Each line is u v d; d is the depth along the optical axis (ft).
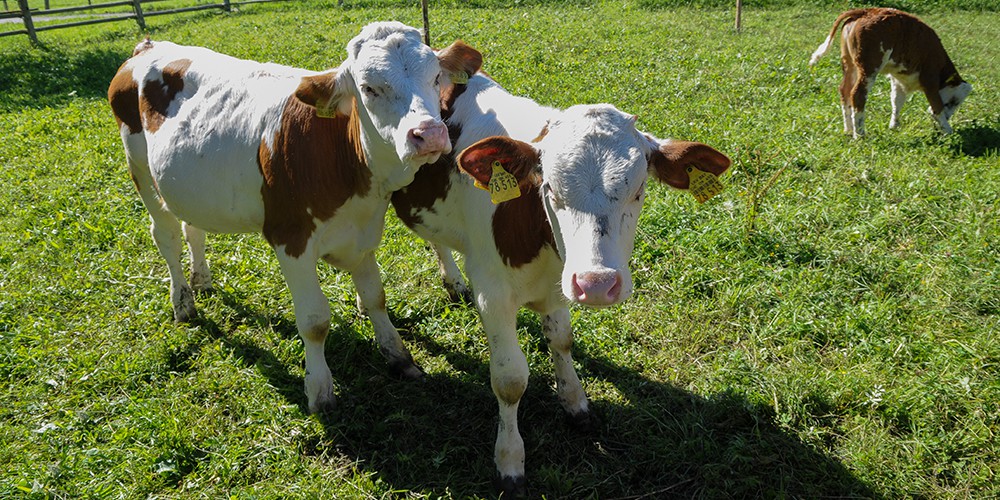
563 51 44.60
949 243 20.70
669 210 22.91
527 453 15.11
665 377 16.99
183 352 18.28
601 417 15.96
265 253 22.56
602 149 11.32
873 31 29.22
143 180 18.56
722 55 42.50
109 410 16.37
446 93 14.87
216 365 17.65
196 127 16.17
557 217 11.59
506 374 13.65
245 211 15.99
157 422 15.64
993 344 16.62
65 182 27.91
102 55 53.78
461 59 14.23
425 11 38.40
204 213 16.67
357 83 13.37
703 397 16.08
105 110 37.78
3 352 17.99
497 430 15.71
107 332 18.97
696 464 14.51
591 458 14.96
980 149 28.45
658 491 14.11
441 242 15.35
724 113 32.14
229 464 14.60
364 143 14.08
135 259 22.45
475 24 54.29
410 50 13.23
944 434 14.43
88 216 25.04
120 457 14.87
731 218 22.29
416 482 14.47
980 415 14.78
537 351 17.63
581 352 17.70
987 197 23.34
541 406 16.34
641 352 17.72
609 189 11.09
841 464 14.26
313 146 14.52
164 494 14.17
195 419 16.01
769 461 14.34
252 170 15.38
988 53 44.32
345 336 18.63
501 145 11.54
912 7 59.93
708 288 19.84
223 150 15.71
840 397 15.57
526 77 38.40
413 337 18.94
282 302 20.13
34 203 26.37
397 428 15.88
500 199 11.82
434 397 16.84
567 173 11.25
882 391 15.43
